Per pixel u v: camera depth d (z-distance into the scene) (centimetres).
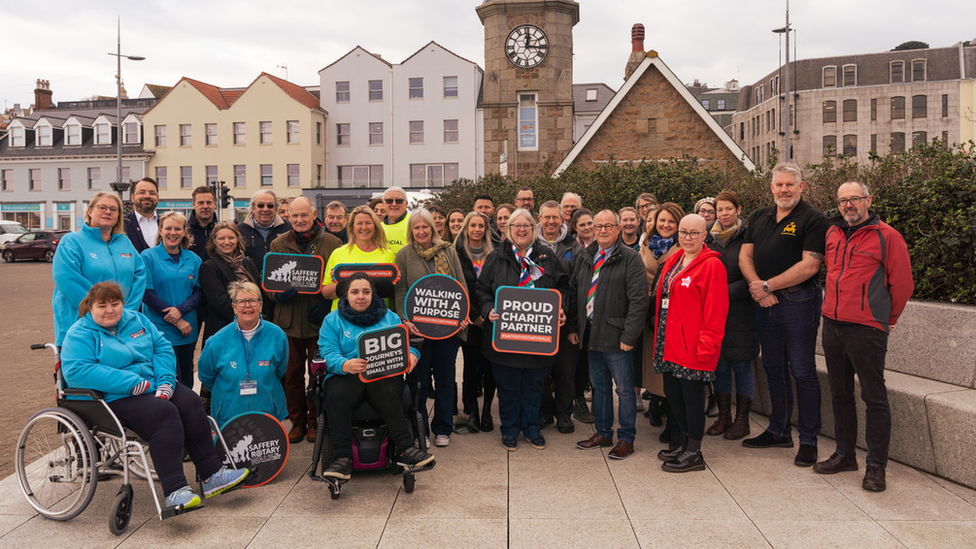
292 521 376
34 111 5316
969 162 510
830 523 366
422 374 514
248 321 460
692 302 446
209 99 4272
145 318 421
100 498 412
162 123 4344
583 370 597
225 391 461
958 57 5047
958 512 379
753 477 439
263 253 588
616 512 384
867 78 5166
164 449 376
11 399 681
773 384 499
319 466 471
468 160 4109
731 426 530
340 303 443
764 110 5647
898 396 459
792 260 465
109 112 4547
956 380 465
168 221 500
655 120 1702
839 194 420
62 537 358
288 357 500
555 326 494
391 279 502
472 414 564
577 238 616
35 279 2222
